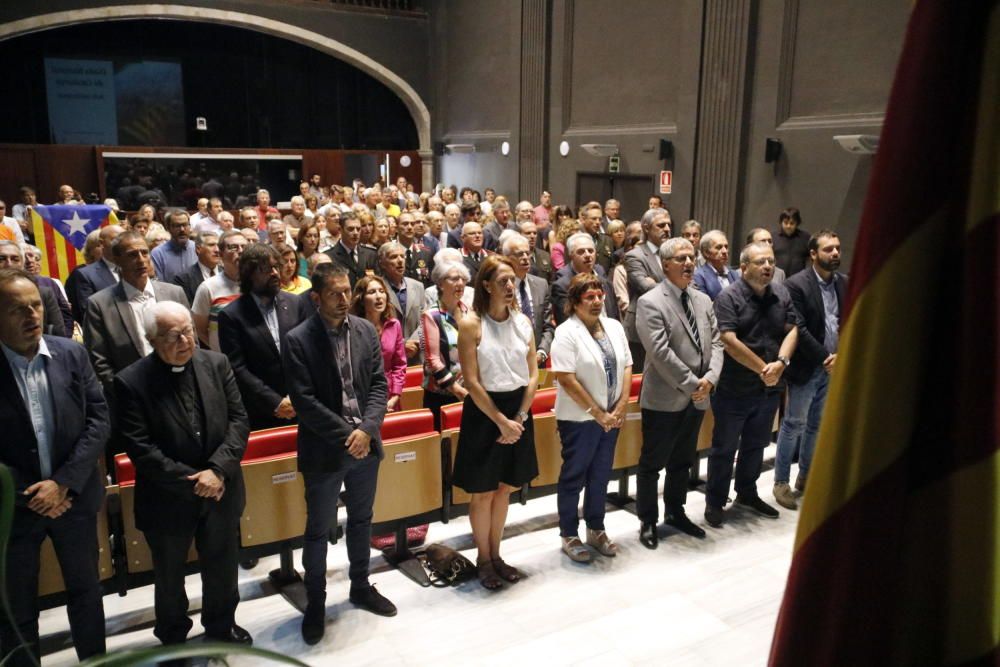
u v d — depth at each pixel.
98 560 3.20
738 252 8.89
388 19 15.66
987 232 0.55
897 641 0.63
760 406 4.25
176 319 2.74
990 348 0.56
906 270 0.58
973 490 0.57
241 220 7.11
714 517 4.25
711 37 8.94
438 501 3.89
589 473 3.89
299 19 14.91
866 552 0.62
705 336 3.87
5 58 13.67
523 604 3.43
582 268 4.83
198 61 15.09
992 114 0.54
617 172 10.80
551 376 4.97
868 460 0.62
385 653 3.07
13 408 2.51
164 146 15.05
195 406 2.88
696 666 2.98
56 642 3.23
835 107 7.66
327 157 16.23
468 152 14.96
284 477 3.54
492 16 13.76
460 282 4.03
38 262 4.41
